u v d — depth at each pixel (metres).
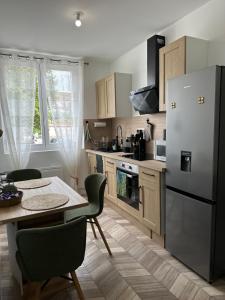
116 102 3.79
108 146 4.34
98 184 2.50
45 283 1.83
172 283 1.95
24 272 1.38
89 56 4.19
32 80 3.85
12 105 3.72
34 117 4.03
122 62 4.16
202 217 1.91
